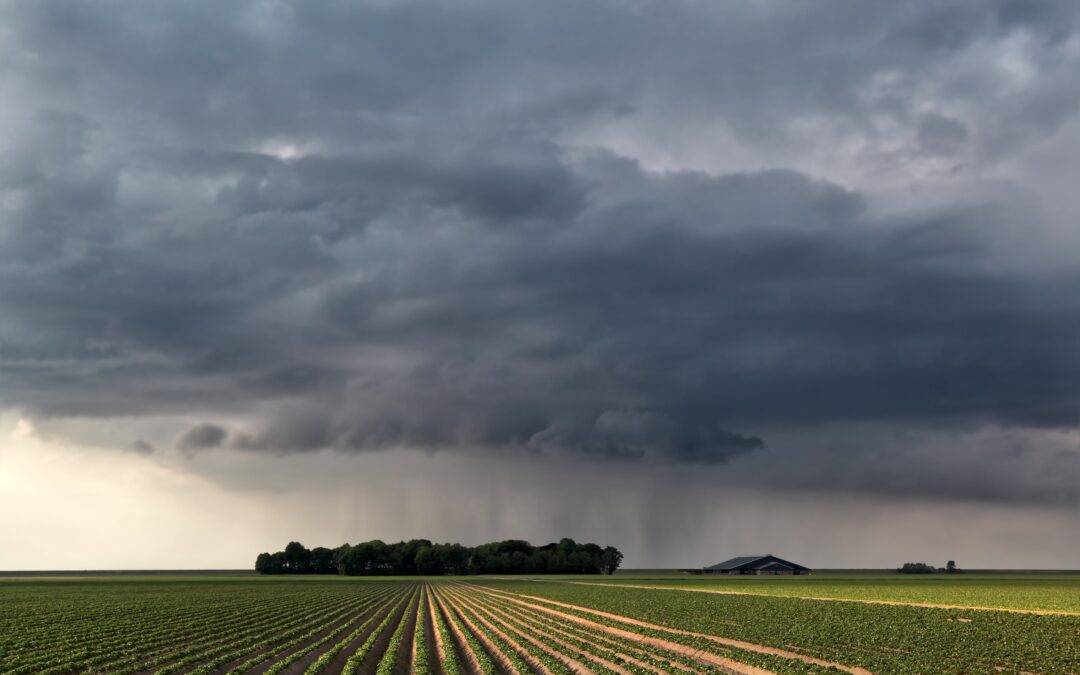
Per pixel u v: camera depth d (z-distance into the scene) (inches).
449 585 6456.7
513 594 4699.8
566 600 3946.9
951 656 1754.4
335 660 1742.1
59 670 1610.5
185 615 3014.3
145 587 6043.3
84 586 6269.7
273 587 6038.4
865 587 5708.7
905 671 1545.3
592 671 1612.9
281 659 1776.6
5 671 1619.1
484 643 2085.4
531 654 1820.9
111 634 2303.2
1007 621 2549.2
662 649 1924.2
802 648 1914.4
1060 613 2950.3
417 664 1662.2
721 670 1658.5
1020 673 1551.4
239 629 2452.0
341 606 3577.8
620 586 5999.0
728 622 2581.2
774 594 4589.1
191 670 1658.5
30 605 3656.5
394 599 4173.2
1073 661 1672.0
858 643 2003.0
